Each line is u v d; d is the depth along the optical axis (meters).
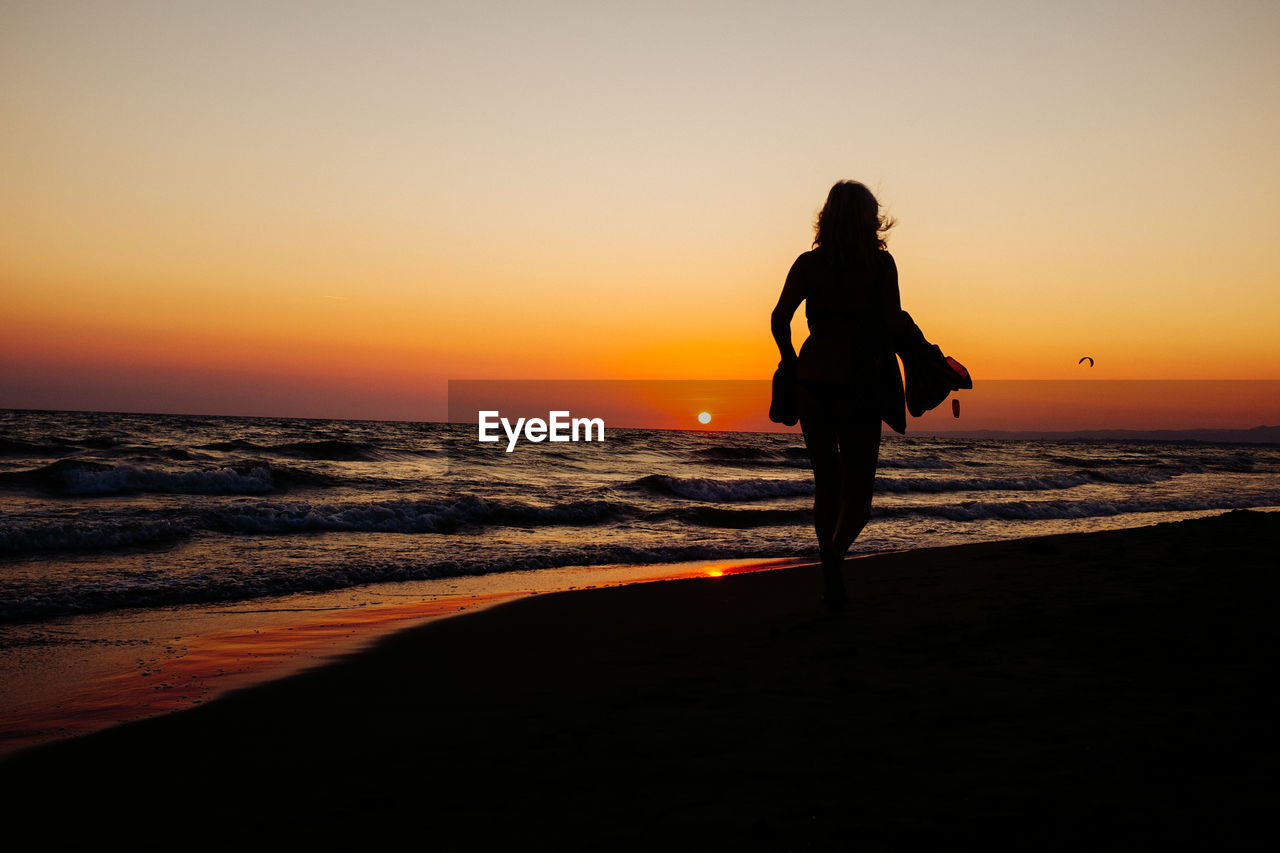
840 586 4.41
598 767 2.25
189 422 43.94
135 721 3.27
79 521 9.63
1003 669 2.95
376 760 2.56
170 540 9.60
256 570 7.80
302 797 2.27
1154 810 1.64
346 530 11.36
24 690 3.87
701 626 4.77
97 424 36.59
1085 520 14.65
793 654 3.54
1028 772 1.91
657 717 2.71
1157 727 2.17
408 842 1.85
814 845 1.62
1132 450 45.12
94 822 2.18
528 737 2.65
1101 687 2.62
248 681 3.95
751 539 11.65
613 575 8.38
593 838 1.76
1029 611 4.07
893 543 10.61
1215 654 2.92
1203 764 1.87
